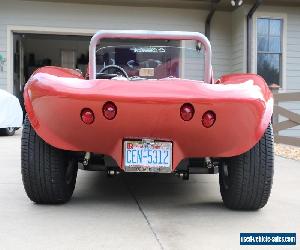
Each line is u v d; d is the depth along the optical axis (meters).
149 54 3.86
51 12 11.00
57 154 2.85
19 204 3.09
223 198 3.08
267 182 2.81
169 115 2.55
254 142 2.67
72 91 2.56
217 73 11.86
